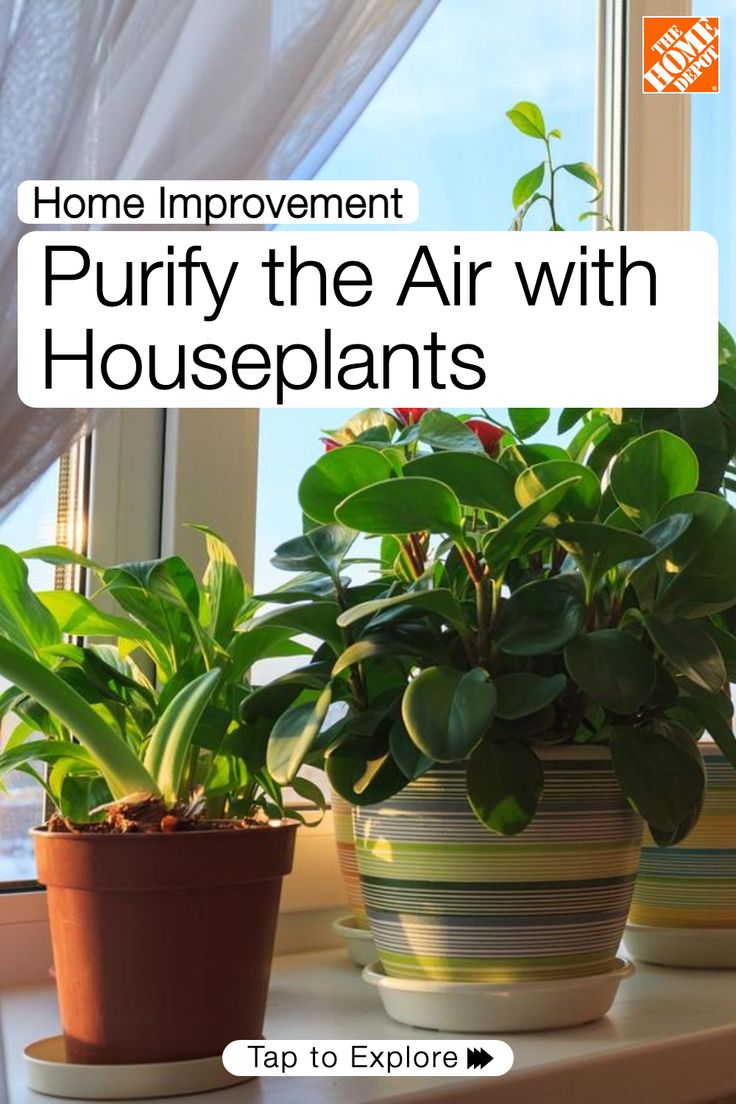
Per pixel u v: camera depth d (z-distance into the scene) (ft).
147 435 3.73
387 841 2.71
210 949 2.32
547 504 2.44
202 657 2.77
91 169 2.42
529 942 2.62
